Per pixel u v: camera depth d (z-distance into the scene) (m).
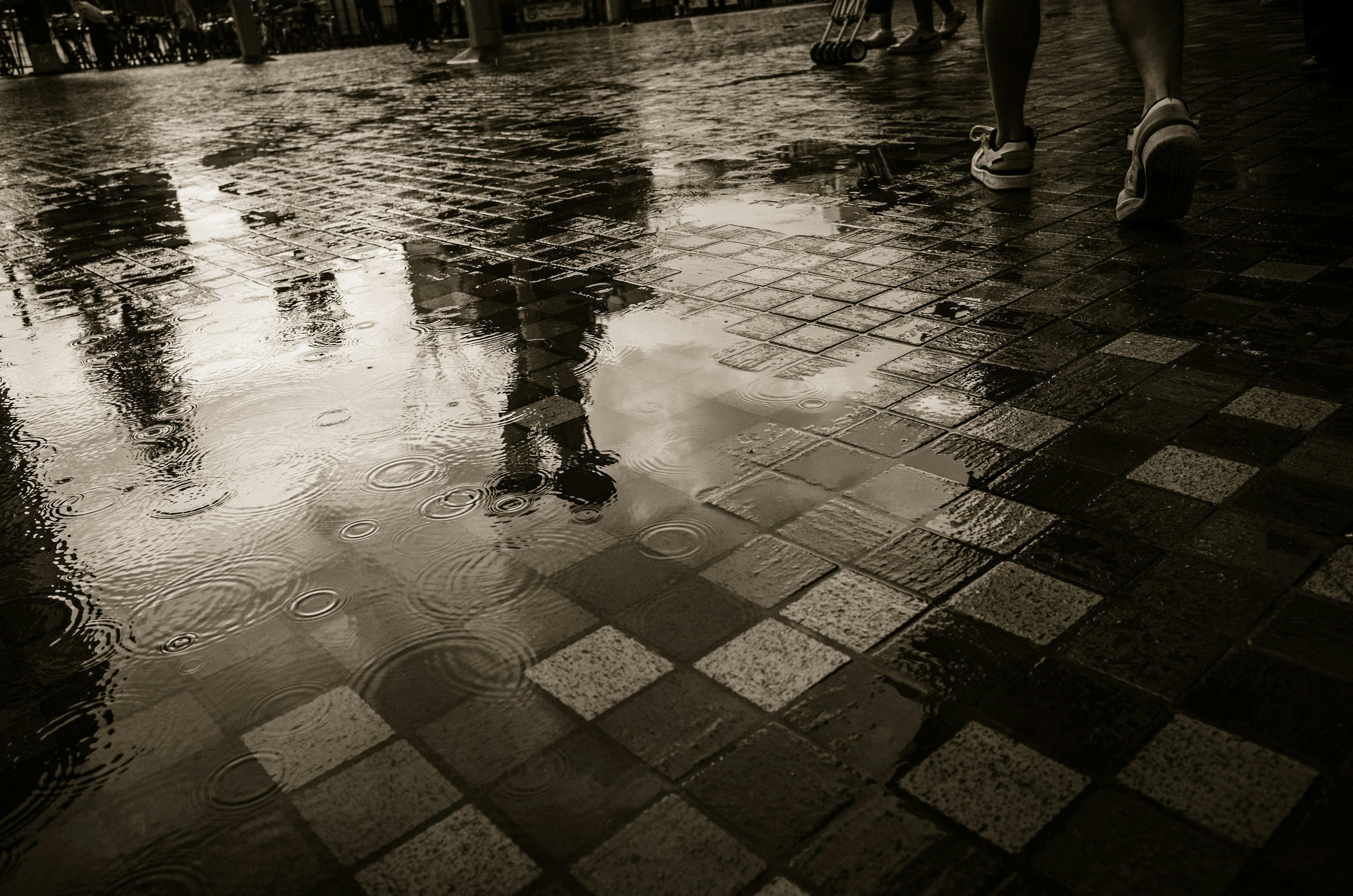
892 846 1.27
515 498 2.23
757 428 2.47
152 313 3.92
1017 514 2.00
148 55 27.62
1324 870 1.19
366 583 1.96
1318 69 6.23
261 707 1.64
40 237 5.62
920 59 10.11
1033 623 1.67
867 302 3.29
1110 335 2.82
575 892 1.24
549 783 1.42
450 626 1.81
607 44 18.03
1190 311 2.93
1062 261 3.49
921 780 1.37
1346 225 3.54
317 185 6.48
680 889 1.23
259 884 1.30
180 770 1.51
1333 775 1.33
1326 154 4.49
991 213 4.18
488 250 4.39
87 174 7.95
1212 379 2.49
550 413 2.66
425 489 2.31
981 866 1.23
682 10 27.27
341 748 1.53
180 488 2.43
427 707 1.60
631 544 2.01
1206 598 1.69
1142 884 1.19
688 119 7.60
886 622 1.71
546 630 1.77
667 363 2.93
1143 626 1.64
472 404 2.76
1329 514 1.89
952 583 1.80
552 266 4.04
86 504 2.39
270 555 2.09
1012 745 1.42
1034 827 1.28
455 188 5.91
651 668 1.65
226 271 4.48
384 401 2.83
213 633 1.85
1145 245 3.56
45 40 25.41
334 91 13.70
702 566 1.92
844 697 1.54
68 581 2.07
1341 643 1.56
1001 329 2.95
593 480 2.28
